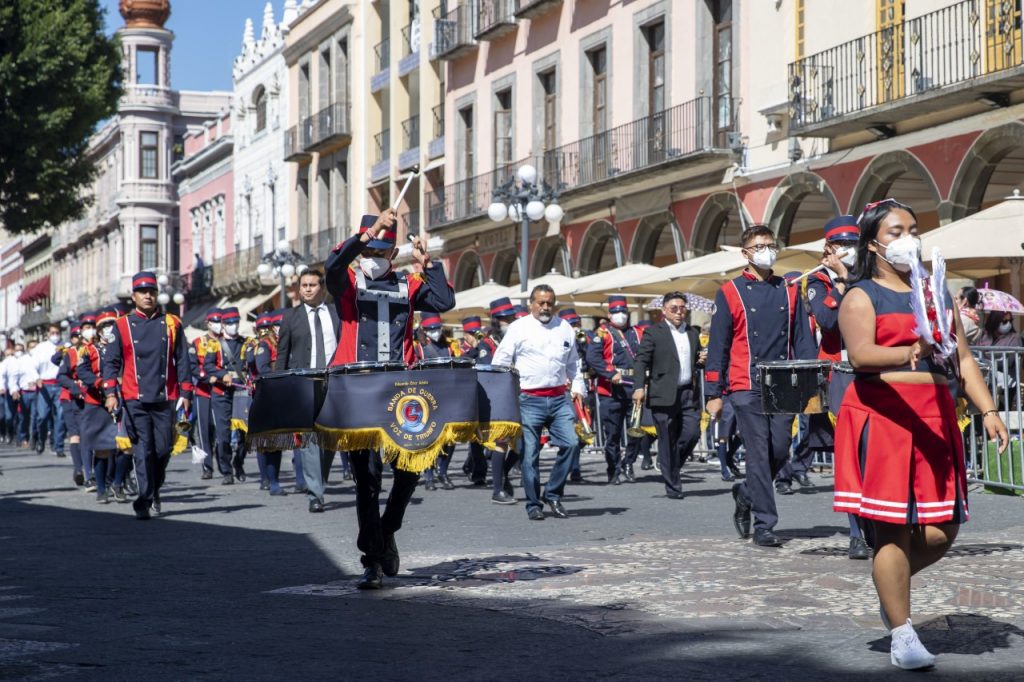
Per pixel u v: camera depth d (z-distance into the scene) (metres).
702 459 22.25
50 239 106.69
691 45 32.00
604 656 6.89
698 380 21.34
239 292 65.19
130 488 18.48
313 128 55.44
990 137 23.39
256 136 63.88
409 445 8.71
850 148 27.03
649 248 34.72
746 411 11.03
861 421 6.60
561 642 7.27
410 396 8.76
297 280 15.81
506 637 7.42
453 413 8.80
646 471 21.12
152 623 7.98
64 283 102.69
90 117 42.66
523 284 26.44
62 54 41.59
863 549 10.12
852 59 26.33
